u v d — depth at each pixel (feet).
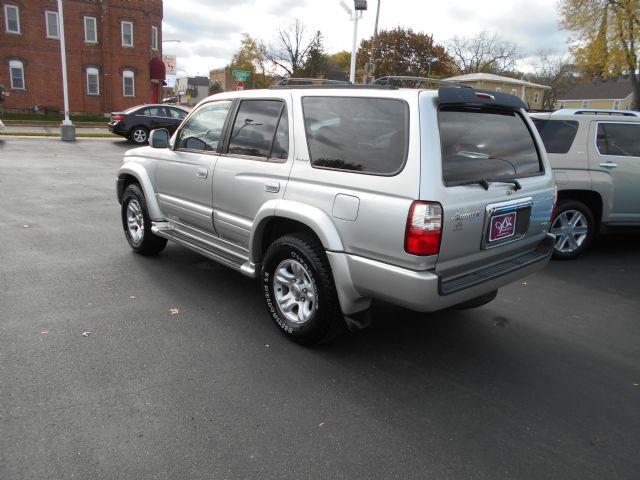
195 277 16.89
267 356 11.79
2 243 19.77
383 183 10.04
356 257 10.60
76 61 112.27
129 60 117.29
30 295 14.61
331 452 8.56
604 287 17.84
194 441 8.66
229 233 14.25
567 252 20.77
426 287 9.66
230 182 13.74
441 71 191.21
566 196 20.77
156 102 125.90
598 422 9.80
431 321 14.39
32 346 11.61
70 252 19.03
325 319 11.51
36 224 23.04
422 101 9.97
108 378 10.46
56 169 40.93
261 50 158.10
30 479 7.59
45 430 8.71
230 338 12.60
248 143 13.60
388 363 11.78
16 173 37.73
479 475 8.20
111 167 43.91
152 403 9.68
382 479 8.00
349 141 10.93
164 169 16.71
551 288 17.57
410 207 9.58
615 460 8.70
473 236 10.50
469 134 10.87
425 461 8.46
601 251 22.67
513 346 13.01
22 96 108.37
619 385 11.23
